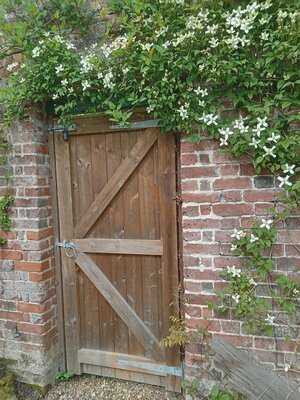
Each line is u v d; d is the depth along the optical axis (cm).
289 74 183
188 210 217
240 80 194
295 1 183
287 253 201
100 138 250
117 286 256
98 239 256
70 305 268
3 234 259
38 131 251
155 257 245
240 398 211
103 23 231
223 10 195
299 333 202
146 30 209
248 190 204
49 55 224
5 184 255
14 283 259
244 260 208
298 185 187
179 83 202
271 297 205
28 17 239
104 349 265
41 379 255
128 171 244
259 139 191
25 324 258
